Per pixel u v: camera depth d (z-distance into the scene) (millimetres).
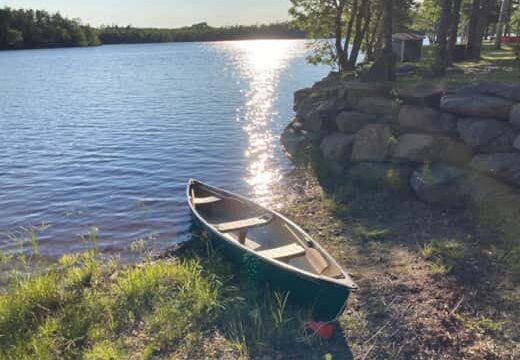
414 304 8516
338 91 19234
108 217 14508
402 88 16203
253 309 8633
